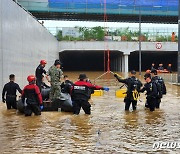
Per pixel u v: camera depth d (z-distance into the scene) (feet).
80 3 154.40
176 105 45.88
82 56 187.93
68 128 29.25
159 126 30.30
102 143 23.84
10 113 38.09
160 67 147.74
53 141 24.44
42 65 42.65
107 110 40.88
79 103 37.04
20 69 58.54
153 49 152.05
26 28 64.64
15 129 28.89
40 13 155.53
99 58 189.88
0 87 46.09
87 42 149.28
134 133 27.22
